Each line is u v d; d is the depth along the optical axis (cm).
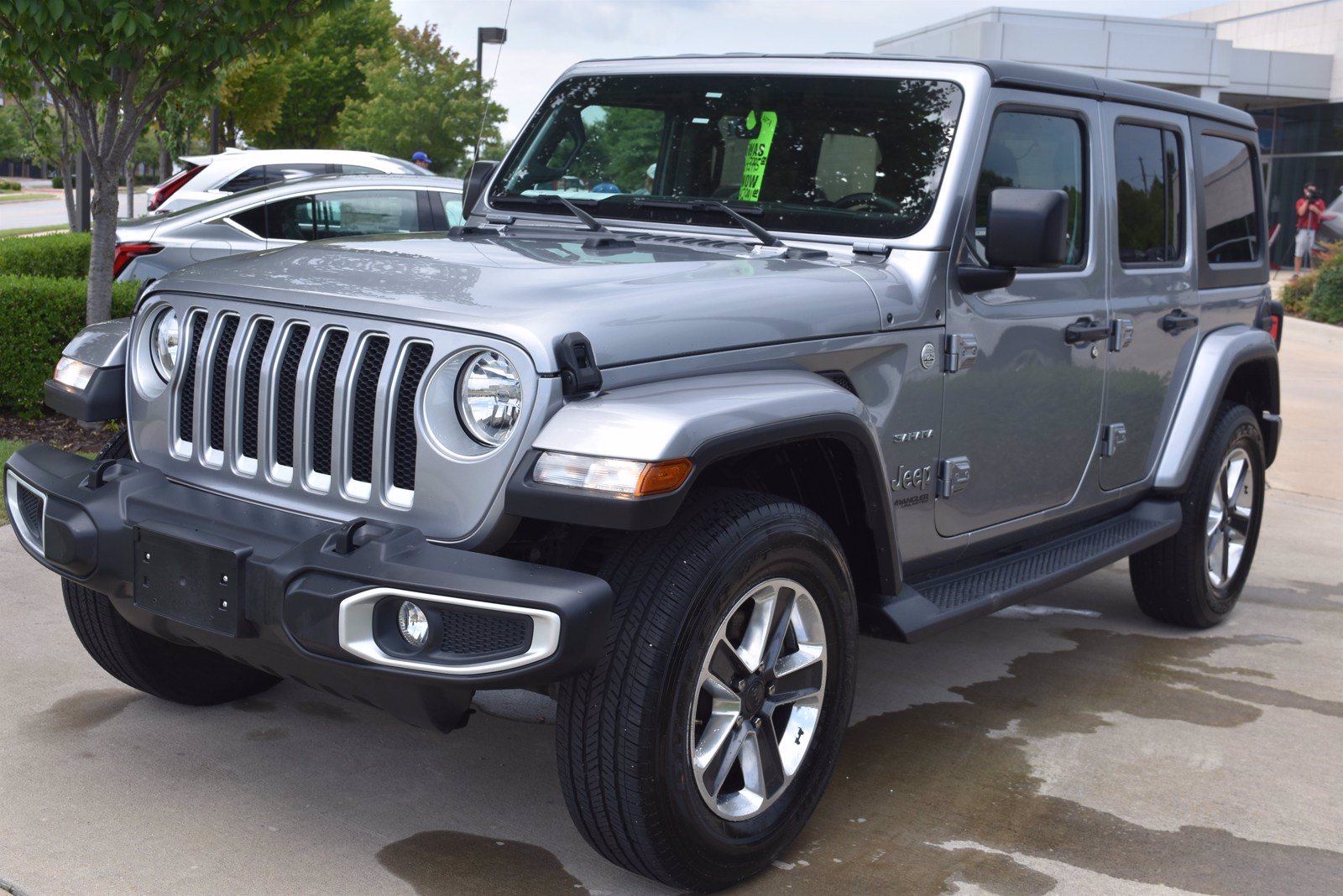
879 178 342
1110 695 415
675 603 249
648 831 252
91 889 266
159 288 304
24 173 8406
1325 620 511
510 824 307
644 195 378
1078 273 390
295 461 269
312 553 243
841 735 300
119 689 377
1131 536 428
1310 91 2422
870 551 312
